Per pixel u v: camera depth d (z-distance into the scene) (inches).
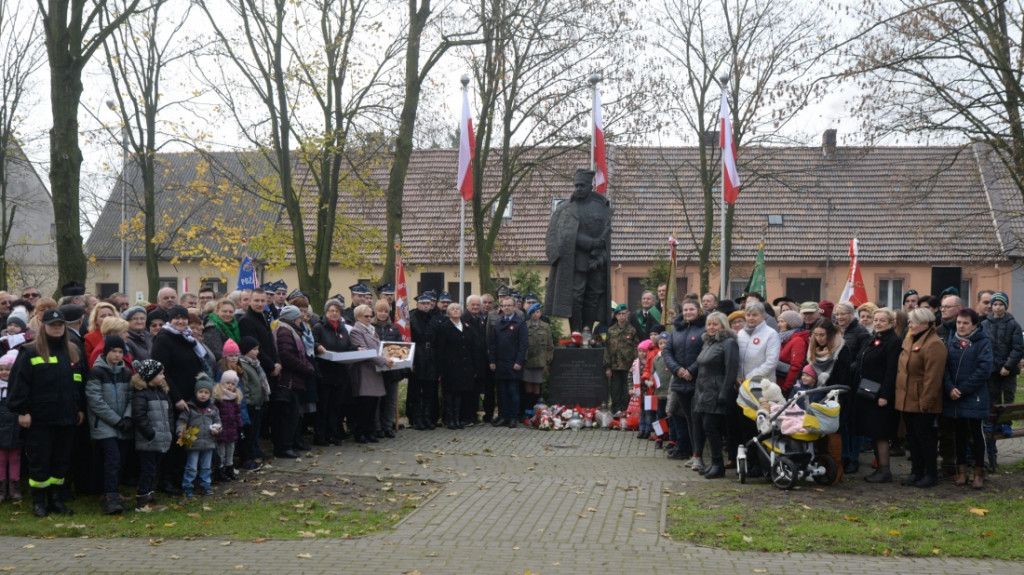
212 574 274.4
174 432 376.5
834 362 417.4
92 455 388.8
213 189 1085.8
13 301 463.2
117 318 369.1
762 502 369.4
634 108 949.2
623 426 584.1
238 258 1488.7
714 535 318.3
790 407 395.5
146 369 357.7
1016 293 1430.9
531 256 1428.4
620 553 297.6
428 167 1569.9
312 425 554.6
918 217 1439.5
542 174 1065.5
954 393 392.2
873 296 1424.7
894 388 404.5
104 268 1621.6
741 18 981.8
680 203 1460.4
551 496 384.8
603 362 612.7
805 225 1455.5
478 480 419.5
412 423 597.9
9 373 365.7
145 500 364.2
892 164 1514.5
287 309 475.2
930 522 335.3
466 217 1211.2
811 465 399.9
